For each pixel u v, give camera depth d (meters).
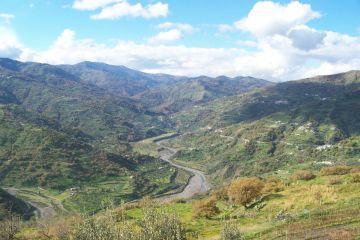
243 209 72.81
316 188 70.56
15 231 75.75
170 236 37.66
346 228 44.34
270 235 46.38
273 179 98.19
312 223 48.53
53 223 77.75
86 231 35.59
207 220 71.19
